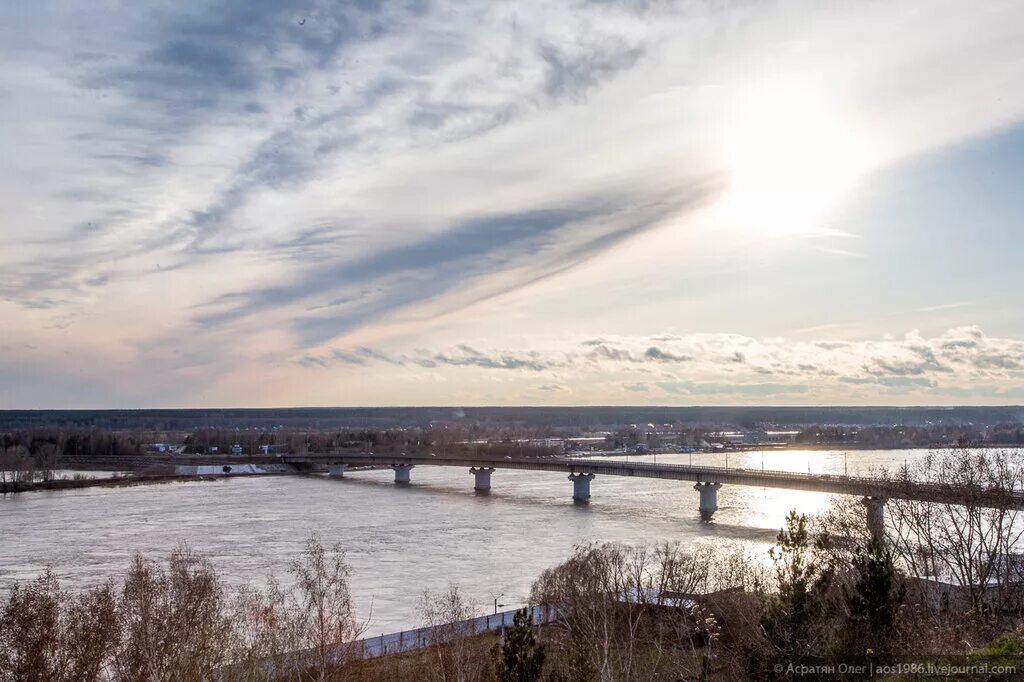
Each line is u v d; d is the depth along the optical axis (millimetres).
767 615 43750
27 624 71125
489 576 142000
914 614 58688
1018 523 125375
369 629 104938
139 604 77250
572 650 66062
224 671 76750
